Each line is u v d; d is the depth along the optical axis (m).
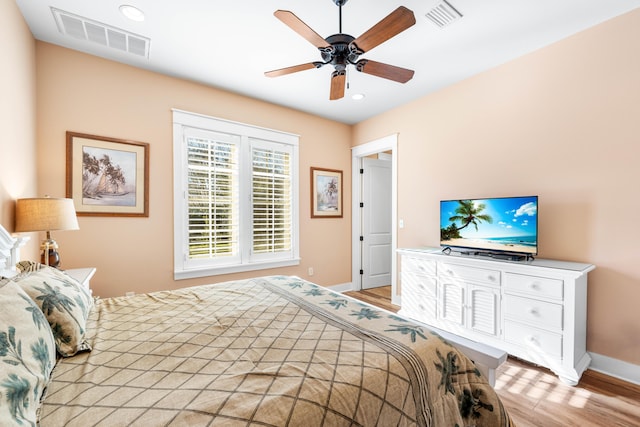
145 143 2.82
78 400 0.78
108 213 2.64
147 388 0.84
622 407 1.76
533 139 2.53
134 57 2.63
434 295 2.83
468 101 3.02
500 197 2.72
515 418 1.68
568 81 2.32
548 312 2.08
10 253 1.69
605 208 2.15
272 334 1.23
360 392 0.87
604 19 2.11
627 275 2.06
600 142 2.16
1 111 1.69
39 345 0.86
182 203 3.04
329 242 4.30
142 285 2.82
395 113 3.85
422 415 0.96
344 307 1.58
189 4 1.97
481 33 2.26
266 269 3.66
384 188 4.87
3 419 0.59
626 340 2.06
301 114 3.99
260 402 0.77
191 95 3.10
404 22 1.55
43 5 1.97
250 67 2.81
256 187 3.57
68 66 2.48
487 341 2.42
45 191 2.38
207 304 1.64
